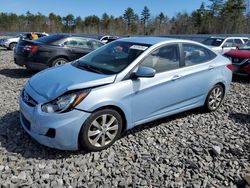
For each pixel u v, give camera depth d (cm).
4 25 7962
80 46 962
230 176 375
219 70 582
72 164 384
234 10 5991
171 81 486
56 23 8506
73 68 475
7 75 941
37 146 422
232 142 469
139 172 375
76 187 342
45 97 398
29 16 8400
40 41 910
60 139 383
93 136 408
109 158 402
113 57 481
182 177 370
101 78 419
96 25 8600
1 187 332
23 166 374
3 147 416
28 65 889
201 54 561
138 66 451
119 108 424
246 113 610
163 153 424
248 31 5469
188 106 536
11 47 2406
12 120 507
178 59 511
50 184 343
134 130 491
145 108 459
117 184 350
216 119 566
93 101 395
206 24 6362
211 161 409
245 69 900
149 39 523
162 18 7719
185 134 491
